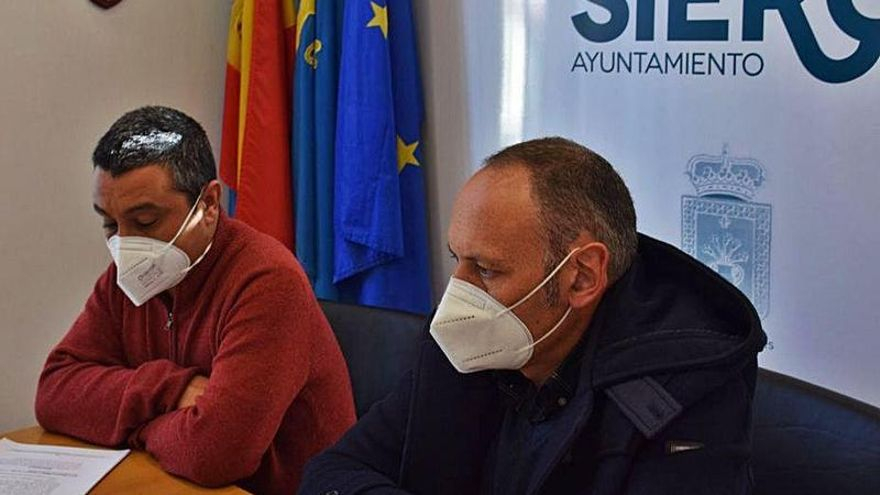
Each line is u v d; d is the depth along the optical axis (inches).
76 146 113.9
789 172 87.6
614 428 53.7
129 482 72.6
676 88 94.3
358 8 110.5
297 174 117.4
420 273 117.4
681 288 56.7
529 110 107.4
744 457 52.9
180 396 77.2
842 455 59.3
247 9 116.5
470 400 62.2
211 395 74.0
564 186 53.2
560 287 53.9
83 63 113.0
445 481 62.6
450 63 114.4
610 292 55.7
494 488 59.7
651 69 95.9
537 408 57.8
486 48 110.6
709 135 92.6
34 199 111.5
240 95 119.6
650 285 57.1
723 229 92.9
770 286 90.3
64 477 73.0
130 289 78.4
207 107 123.8
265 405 74.1
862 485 58.4
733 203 91.8
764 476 62.4
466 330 55.8
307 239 117.4
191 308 80.0
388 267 115.6
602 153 101.3
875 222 83.0
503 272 53.9
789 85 86.6
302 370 77.0
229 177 122.6
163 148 75.6
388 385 86.0
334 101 115.3
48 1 109.6
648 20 95.5
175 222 76.4
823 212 86.0
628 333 54.9
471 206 54.4
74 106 113.0
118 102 116.3
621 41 98.0
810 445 60.7
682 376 53.3
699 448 52.4
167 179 75.4
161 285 78.5
